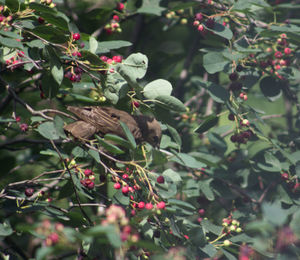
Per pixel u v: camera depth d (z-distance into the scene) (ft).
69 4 44.50
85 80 36.45
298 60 38.55
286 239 22.85
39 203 29.04
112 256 27.02
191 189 35.45
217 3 36.76
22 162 39.24
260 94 51.26
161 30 53.78
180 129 43.16
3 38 26.71
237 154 37.63
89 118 31.68
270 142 34.91
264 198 35.91
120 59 29.17
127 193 27.53
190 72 51.72
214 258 31.73
